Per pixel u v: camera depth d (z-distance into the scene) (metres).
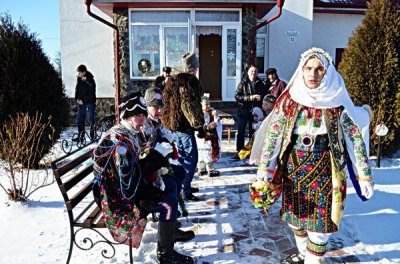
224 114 10.05
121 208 2.89
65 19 12.57
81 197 3.31
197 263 3.23
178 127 4.28
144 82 10.43
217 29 10.55
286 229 3.94
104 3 9.64
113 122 9.73
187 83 4.15
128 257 3.34
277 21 12.73
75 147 8.29
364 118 3.11
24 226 4.05
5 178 5.90
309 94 2.69
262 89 7.17
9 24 6.23
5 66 6.04
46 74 6.40
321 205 2.69
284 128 2.82
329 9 13.19
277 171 2.88
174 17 10.30
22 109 6.08
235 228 3.96
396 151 7.14
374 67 6.43
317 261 2.78
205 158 5.92
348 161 2.84
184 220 4.18
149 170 2.93
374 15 6.48
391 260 3.22
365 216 4.12
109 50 12.71
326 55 2.71
